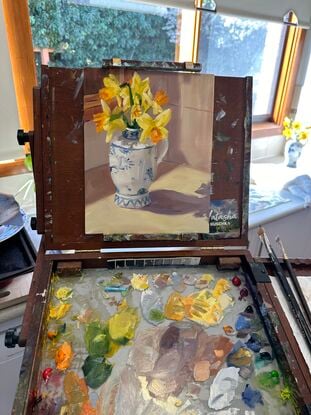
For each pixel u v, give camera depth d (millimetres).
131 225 714
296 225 1480
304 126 1731
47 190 676
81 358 535
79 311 605
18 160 1170
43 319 555
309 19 1604
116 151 677
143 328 589
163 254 710
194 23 1348
